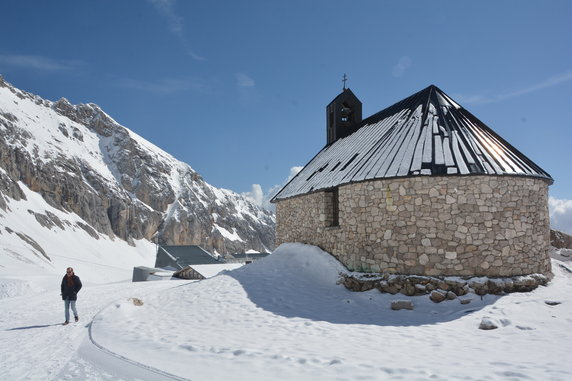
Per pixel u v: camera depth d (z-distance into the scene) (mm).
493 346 7691
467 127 14461
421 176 12695
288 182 21891
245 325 10117
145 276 40844
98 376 6746
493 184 12555
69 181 100875
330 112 23500
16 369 7316
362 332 9094
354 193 14453
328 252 15953
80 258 75062
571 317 9484
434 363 6520
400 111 17406
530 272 12695
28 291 30438
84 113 148000
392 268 12969
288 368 6492
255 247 147875
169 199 130500
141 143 147750
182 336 9102
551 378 5531
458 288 11695
